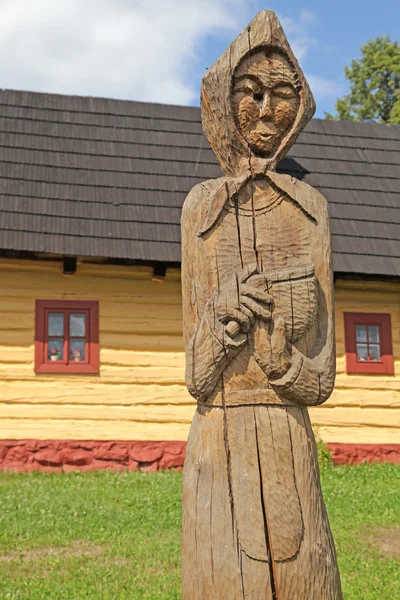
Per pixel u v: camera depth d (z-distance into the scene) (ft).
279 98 11.76
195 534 10.78
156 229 41.16
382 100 96.58
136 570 22.54
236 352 10.97
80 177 43.50
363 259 41.83
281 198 11.62
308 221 11.62
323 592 10.62
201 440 11.07
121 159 45.39
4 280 40.11
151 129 48.16
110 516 28.68
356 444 41.93
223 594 10.48
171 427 40.40
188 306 11.39
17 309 40.01
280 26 11.75
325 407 42.19
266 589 10.43
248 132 11.71
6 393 39.27
